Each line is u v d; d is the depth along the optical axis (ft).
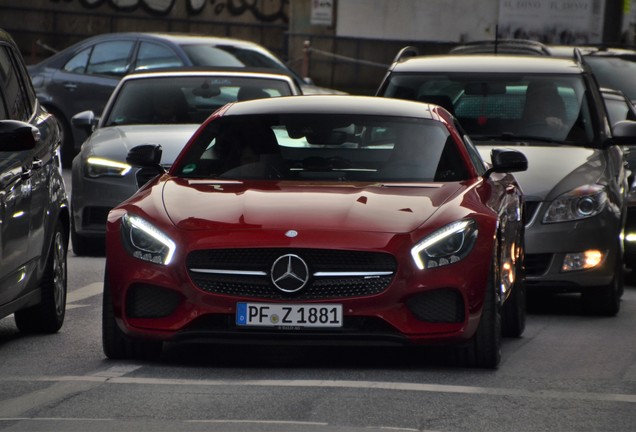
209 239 66.54
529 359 72.95
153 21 278.87
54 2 280.72
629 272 118.52
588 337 81.92
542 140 101.55
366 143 76.95
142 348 69.82
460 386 63.77
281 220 67.36
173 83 127.24
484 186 74.69
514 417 57.21
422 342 66.54
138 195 71.77
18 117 78.02
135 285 67.67
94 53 184.44
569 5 257.96
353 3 267.18
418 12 264.52
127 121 125.29
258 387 62.28
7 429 53.26
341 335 66.08
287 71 186.70
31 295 75.97
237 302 66.03
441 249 66.85
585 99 103.81
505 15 260.42
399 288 66.08
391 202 69.62
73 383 63.10
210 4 278.87
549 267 90.74
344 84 267.80
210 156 76.54
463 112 103.96
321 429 53.83
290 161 75.66
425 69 107.65
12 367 68.44
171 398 59.57
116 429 53.36
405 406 58.59
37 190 76.59
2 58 78.89
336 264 66.13
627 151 111.96
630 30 260.01
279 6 279.08
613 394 62.90
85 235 117.19
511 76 105.60
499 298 70.59
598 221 90.99
